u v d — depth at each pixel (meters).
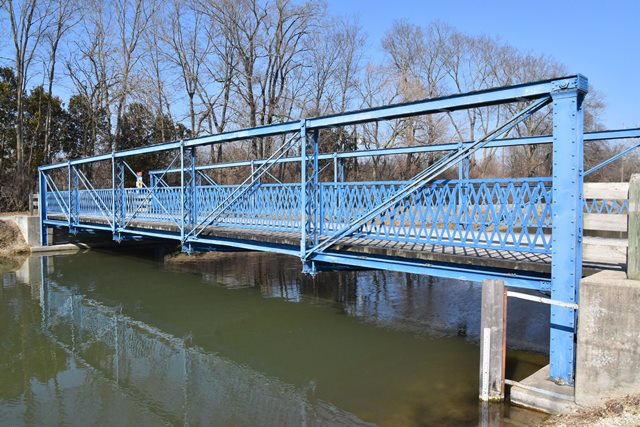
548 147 35.62
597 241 6.77
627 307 4.48
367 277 14.34
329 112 32.09
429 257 6.81
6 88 30.38
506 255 6.47
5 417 6.25
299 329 9.67
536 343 8.06
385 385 6.80
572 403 4.97
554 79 5.30
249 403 6.56
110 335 9.78
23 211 26.41
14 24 27.19
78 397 6.88
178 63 29.89
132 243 21.22
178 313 11.12
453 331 9.23
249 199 10.04
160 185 20.97
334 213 8.16
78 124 33.69
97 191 17.06
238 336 9.44
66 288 13.74
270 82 29.97
